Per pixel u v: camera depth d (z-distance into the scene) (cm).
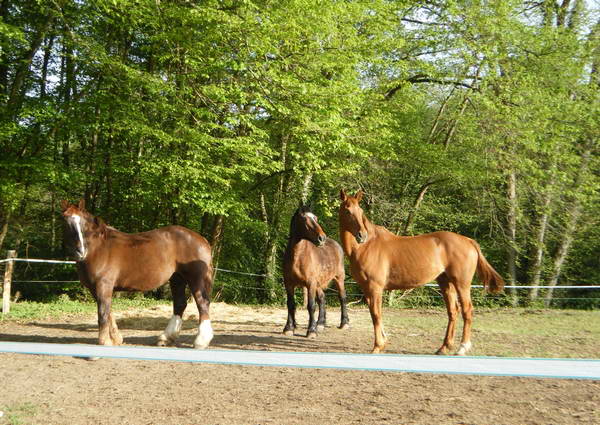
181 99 1275
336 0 1351
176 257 705
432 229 2044
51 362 600
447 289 717
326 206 1645
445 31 1623
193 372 570
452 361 257
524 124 1555
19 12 1340
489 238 1897
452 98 1752
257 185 1759
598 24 1717
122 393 478
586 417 415
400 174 1908
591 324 1088
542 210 1684
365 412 424
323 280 940
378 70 1750
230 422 396
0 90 1382
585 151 1686
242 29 1101
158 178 1307
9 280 1076
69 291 1716
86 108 1309
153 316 1122
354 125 1490
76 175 1293
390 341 825
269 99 1247
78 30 1348
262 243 2017
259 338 845
